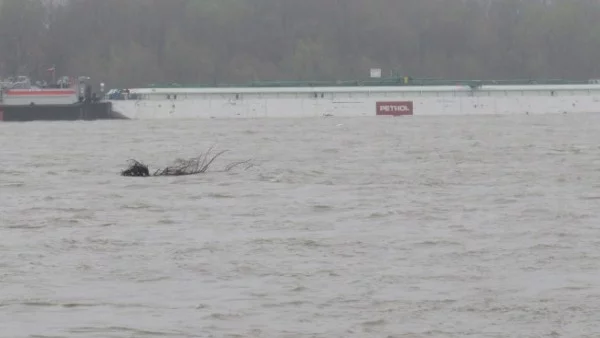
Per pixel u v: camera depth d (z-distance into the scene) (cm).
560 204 16725
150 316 10025
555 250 12756
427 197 17900
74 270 11875
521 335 9444
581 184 19650
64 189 19762
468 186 19588
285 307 10325
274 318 9975
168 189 19525
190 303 10462
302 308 10288
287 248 13088
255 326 9738
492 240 13500
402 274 11600
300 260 12356
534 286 10981
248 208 16788
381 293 10806
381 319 9925
